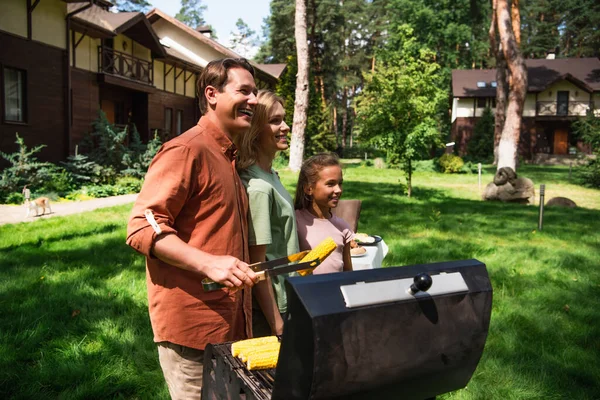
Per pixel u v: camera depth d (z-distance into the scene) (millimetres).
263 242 2023
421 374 1528
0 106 14719
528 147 41719
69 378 3295
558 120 40938
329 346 1317
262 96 2258
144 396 3143
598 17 55375
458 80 42844
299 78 22438
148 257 1667
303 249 2619
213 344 1767
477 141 40000
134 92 23031
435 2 45719
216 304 1792
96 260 6324
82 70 18453
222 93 1849
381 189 17625
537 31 59688
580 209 14227
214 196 1788
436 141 15055
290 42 46562
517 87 23312
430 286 1425
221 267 1579
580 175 23000
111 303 4691
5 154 13961
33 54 15836
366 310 1382
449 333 1545
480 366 3656
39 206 10477
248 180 2119
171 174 1699
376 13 54625
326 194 2635
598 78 41906
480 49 50438
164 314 1796
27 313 4355
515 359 3805
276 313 2135
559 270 6598
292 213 2215
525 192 16094
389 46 43625
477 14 34375
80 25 17812
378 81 14797
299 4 21922
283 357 1394
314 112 33219
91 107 19062
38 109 16156
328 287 1363
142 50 22641
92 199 13812
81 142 18375
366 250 3994
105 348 3740
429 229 9578
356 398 1427
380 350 1409
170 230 1642
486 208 13516
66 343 3809
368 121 15047
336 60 48219
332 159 2654
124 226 8820
